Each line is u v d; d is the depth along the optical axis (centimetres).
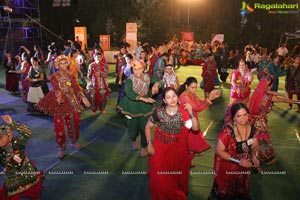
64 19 2719
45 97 506
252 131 326
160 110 344
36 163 498
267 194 411
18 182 335
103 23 2609
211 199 352
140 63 495
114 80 1313
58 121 504
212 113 821
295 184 438
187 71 1694
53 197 399
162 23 2719
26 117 761
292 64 860
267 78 461
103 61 783
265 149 464
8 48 1939
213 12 2789
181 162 355
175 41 2056
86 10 2695
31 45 2017
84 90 1015
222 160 333
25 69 896
